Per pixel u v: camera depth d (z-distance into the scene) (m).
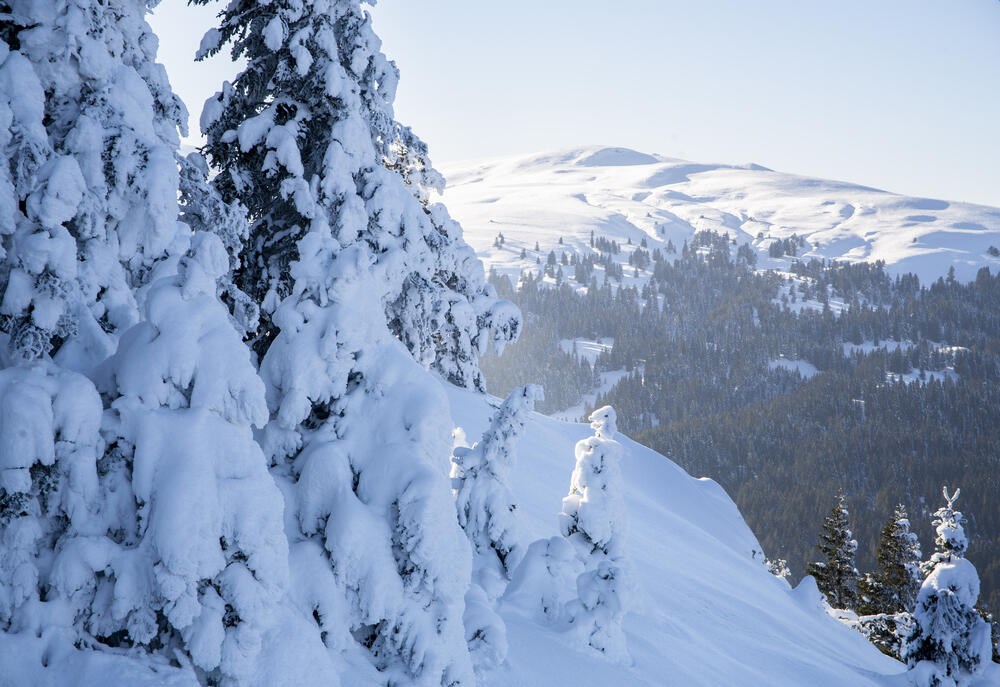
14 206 9.01
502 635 10.98
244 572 7.88
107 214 10.27
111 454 8.38
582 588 13.73
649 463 42.81
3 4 10.34
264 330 15.53
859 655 28.34
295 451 9.95
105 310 10.09
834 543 60.44
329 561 9.04
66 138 9.97
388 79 22.38
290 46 19.19
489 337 37.09
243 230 13.77
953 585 26.50
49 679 7.50
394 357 10.09
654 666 14.17
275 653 7.98
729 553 32.81
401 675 8.88
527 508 24.39
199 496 7.77
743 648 19.23
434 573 9.01
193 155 19.17
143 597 7.81
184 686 7.56
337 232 19.56
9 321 9.05
